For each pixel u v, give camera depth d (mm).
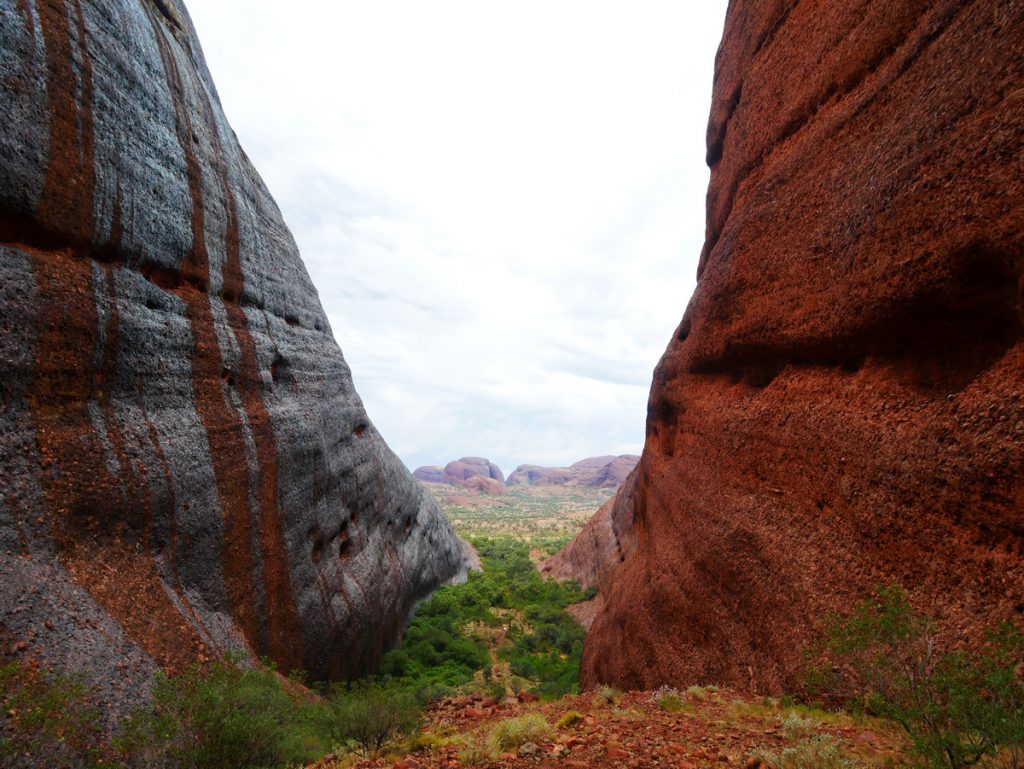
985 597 4832
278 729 6203
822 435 7602
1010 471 4750
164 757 5520
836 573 6793
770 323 9414
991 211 5090
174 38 13523
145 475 9164
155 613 8453
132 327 9625
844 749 4465
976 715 3137
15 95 7891
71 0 9211
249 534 11781
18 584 6633
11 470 7242
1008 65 5070
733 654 8477
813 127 9148
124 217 9797
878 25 7609
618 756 4938
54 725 5305
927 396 6105
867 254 6898
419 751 6270
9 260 7617
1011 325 5336
